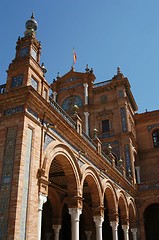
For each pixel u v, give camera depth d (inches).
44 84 539.5
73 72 1542.8
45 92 542.0
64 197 884.0
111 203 855.1
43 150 489.7
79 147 658.8
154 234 1219.9
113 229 826.8
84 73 1512.1
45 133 506.6
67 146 581.3
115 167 962.1
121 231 1182.9
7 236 368.8
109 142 1310.3
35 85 511.5
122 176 977.5
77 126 668.1
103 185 783.7
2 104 475.2
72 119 660.1
